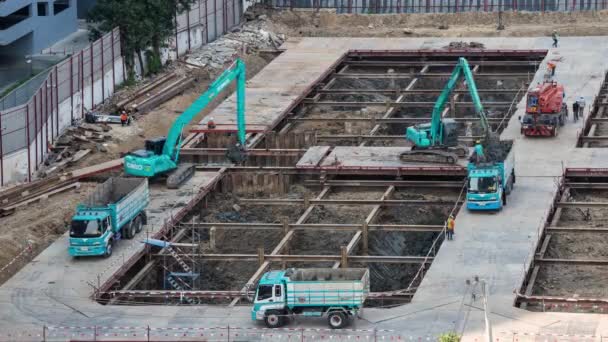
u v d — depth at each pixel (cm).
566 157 13438
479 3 19638
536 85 16100
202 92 16500
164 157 13000
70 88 14662
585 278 10888
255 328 9581
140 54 16575
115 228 11194
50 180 12962
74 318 9931
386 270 11356
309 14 19762
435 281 10406
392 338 9300
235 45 18262
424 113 16138
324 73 17050
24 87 14975
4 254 11200
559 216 12194
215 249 11838
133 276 11181
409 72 17775
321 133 15138
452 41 18350
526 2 19588
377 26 19588
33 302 10262
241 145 13625
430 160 13350
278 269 11344
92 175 13162
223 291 10581
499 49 17800
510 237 11325
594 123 14938
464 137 14300
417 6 19762
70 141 14200
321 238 12000
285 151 13938
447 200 12756
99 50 15488
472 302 9906
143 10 16338
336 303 9519
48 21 17062
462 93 16600
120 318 9900
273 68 17362
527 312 9744
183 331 9569
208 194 12988
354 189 13275
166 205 12388
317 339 9312
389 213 12550
